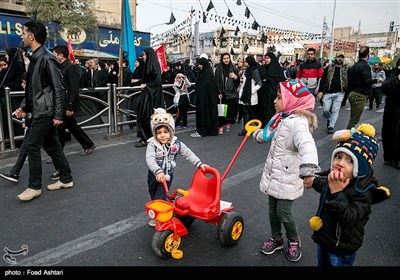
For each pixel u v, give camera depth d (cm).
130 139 691
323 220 203
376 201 192
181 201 288
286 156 261
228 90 765
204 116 720
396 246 303
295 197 267
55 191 416
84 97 659
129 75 1023
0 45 1634
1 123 542
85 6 1753
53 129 404
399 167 520
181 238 310
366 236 320
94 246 296
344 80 724
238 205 384
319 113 1047
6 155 548
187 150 315
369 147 181
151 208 266
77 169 498
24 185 435
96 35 2066
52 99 387
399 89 493
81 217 350
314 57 848
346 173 183
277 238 290
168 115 311
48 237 310
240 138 715
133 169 502
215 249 294
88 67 1048
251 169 507
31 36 376
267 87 718
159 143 312
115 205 379
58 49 495
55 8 1619
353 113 673
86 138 568
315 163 221
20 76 597
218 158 563
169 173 318
